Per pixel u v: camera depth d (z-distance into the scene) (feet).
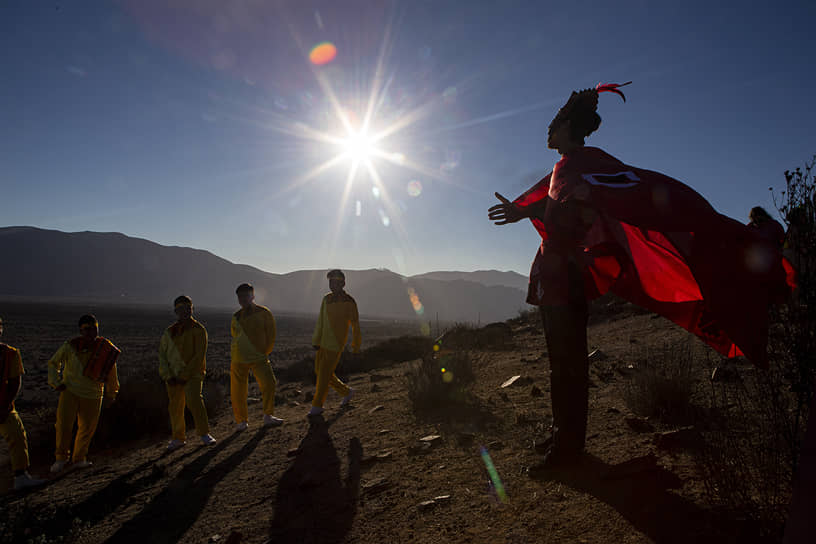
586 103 9.95
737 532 6.98
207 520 12.40
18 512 13.61
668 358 19.39
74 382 20.72
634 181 7.91
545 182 10.73
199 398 20.98
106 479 17.40
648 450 10.83
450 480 11.97
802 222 7.57
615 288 10.39
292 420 23.43
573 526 8.41
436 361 22.91
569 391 10.37
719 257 6.72
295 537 10.54
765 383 8.47
